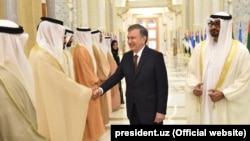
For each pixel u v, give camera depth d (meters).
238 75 2.69
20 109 1.38
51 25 2.84
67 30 3.62
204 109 2.83
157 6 25.75
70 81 2.83
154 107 2.54
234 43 2.75
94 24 10.41
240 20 4.54
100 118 3.82
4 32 1.71
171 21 31.45
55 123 2.80
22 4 3.59
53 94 2.77
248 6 4.50
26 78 1.82
